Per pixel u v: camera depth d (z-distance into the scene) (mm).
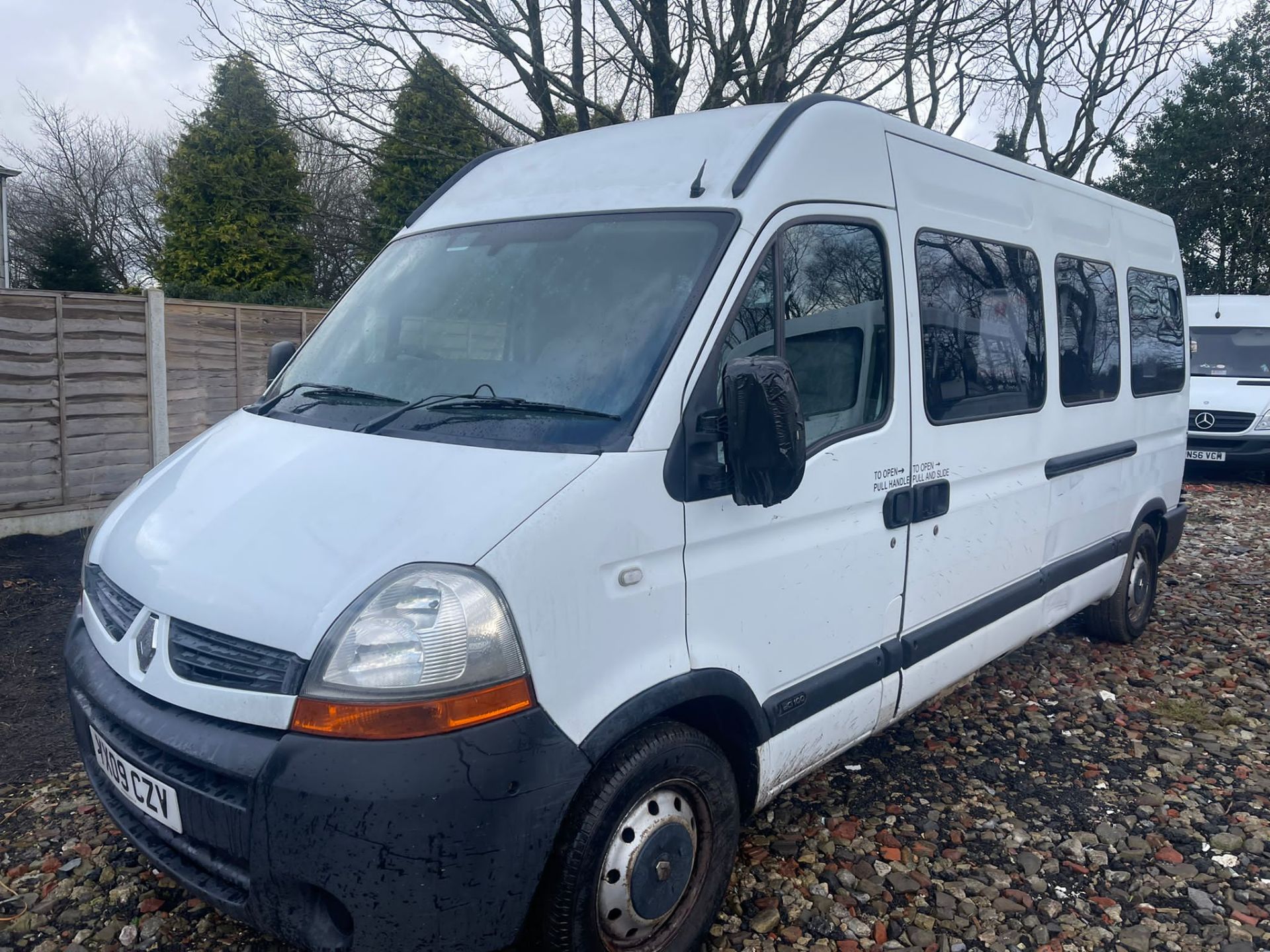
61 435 7961
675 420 2617
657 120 3434
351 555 2309
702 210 2943
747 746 2975
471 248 3354
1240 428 12484
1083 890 3375
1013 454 4203
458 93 10188
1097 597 5355
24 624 6023
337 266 19969
